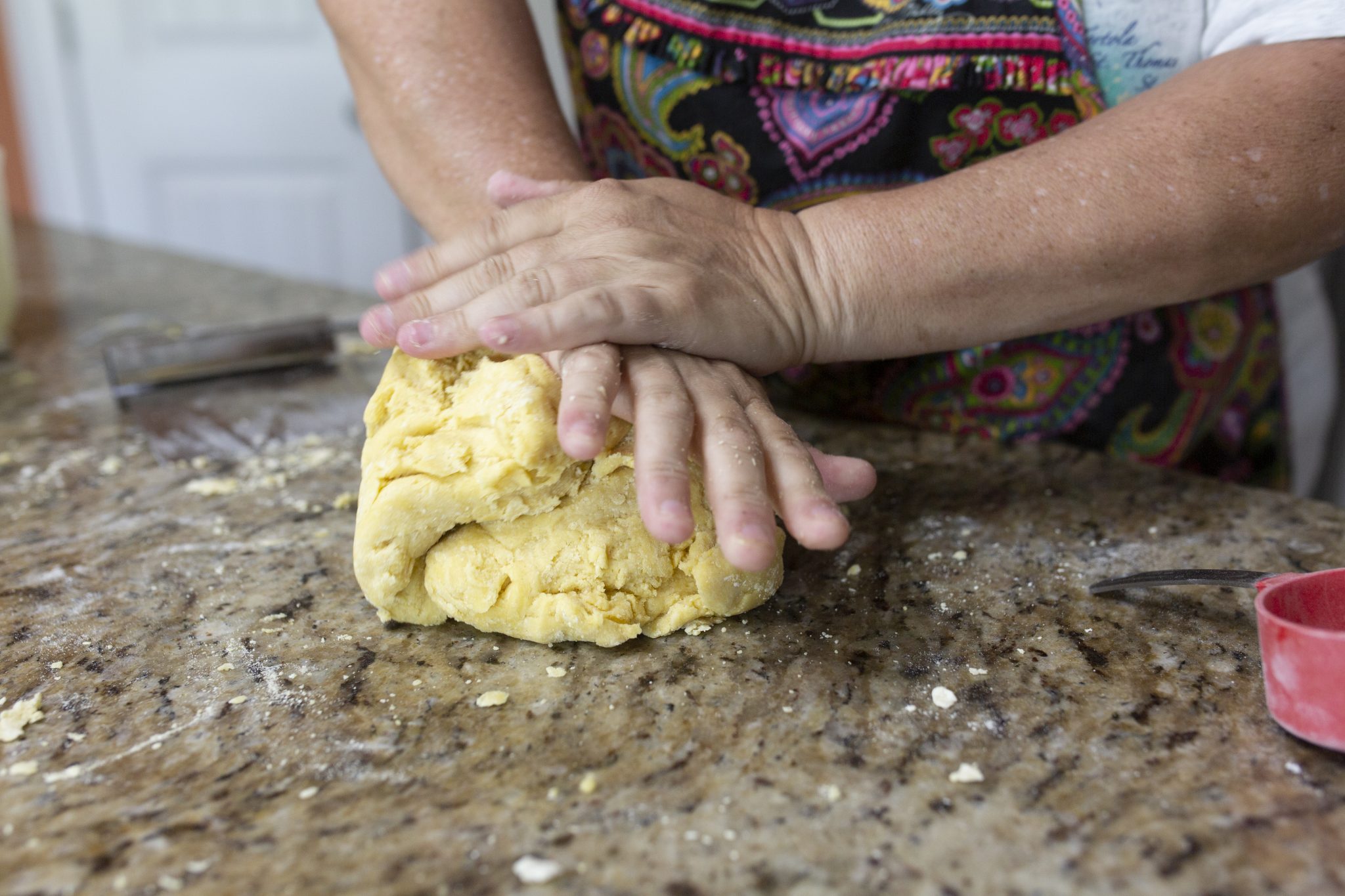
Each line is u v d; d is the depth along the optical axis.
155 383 1.43
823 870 0.51
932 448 1.12
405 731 0.64
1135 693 0.66
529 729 0.64
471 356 0.83
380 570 0.74
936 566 0.84
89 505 1.03
